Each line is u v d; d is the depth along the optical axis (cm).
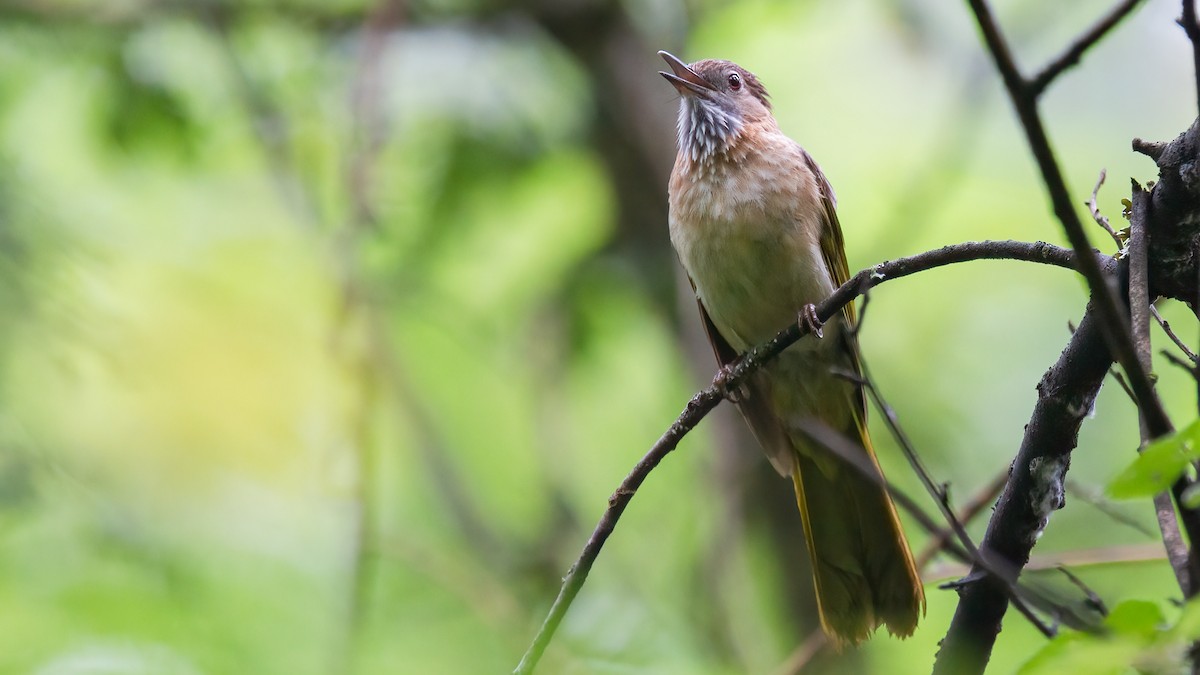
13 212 1079
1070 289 1272
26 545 1005
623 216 1234
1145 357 439
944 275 1286
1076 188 1392
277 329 1236
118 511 1063
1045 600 461
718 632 1016
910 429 1155
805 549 1115
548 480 1181
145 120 1188
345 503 988
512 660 916
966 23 1255
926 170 1144
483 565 1056
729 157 862
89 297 1120
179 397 1183
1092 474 1057
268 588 1009
